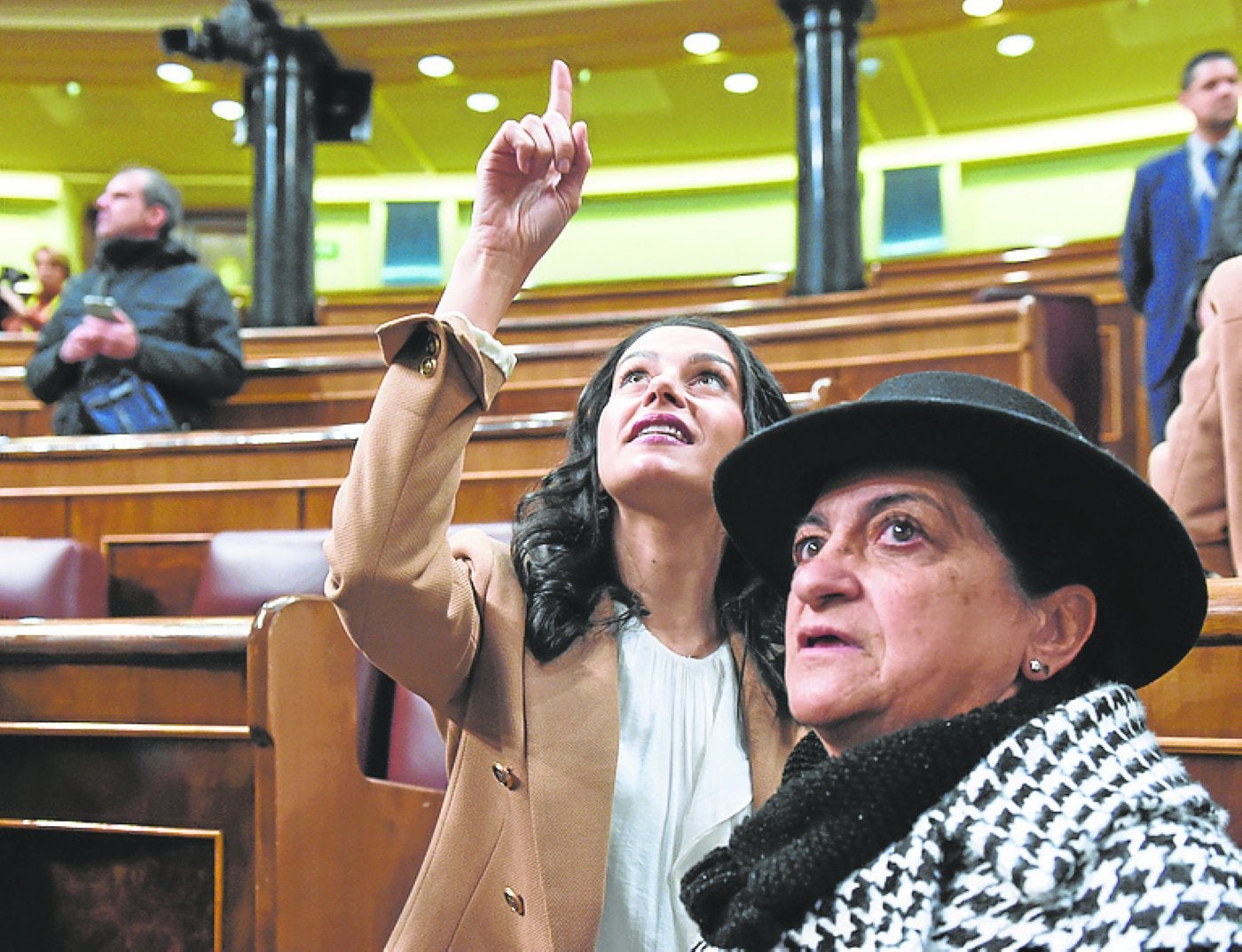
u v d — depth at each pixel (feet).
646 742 3.78
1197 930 1.91
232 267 30.60
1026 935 2.02
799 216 18.97
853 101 19.22
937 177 28.89
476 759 3.76
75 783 4.76
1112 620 2.46
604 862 3.54
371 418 3.55
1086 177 28.27
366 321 19.85
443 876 3.70
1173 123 27.43
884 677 2.32
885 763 2.18
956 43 24.76
